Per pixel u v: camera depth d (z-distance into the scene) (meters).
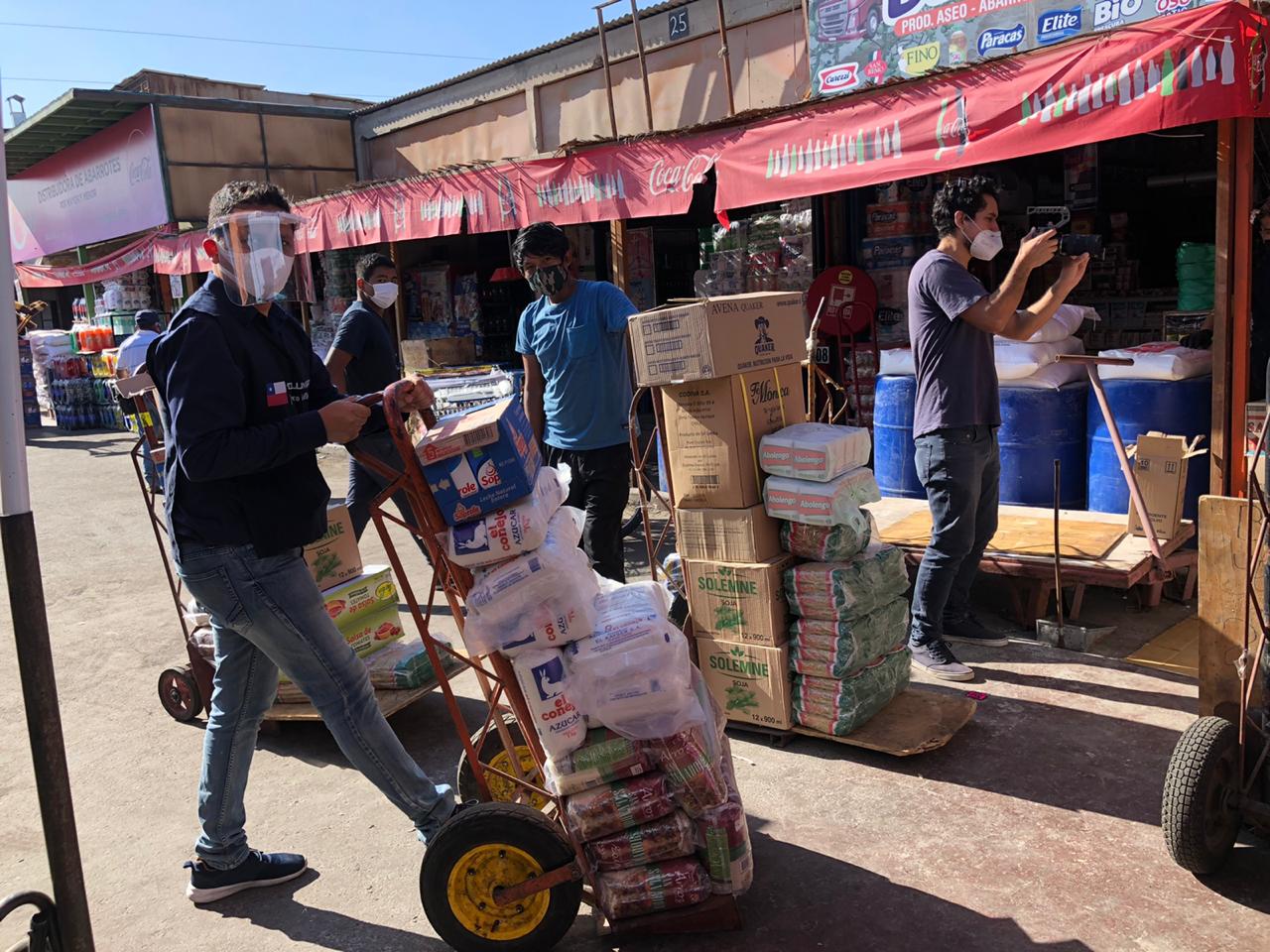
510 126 11.26
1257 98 4.12
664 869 2.57
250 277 2.55
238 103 14.01
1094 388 4.50
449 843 2.49
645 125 9.45
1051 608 4.84
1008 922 2.59
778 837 3.06
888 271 7.02
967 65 4.87
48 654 1.91
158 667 4.98
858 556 3.56
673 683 2.54
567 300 4.29
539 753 2.69
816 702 3.53
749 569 3.53
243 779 2.95
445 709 4.25
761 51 8.28
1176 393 4.98
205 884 2.93
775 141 5.82
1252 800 2.67
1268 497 2.70
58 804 1.95
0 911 1.89
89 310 18.70
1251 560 2.54
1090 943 2.48
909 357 5.83
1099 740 3.52
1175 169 8.65
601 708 2.51
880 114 5.29
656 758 2.55
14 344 1.83
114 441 13.92
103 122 14.82
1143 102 4.29
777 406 3.65
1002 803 3.16
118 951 2.73
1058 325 5.29
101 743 4.09
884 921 2.63
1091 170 7.69
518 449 2.48
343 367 5.21
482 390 7.84
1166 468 4.62
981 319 3.73
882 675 3.62
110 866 3.17
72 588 6.52
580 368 4.27
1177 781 2.55
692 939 2.62
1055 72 4.57
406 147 13.36
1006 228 7.88
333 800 3.52
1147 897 2.65
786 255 7.14
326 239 9.94
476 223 8.12
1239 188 4.44
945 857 2.90
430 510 2.51
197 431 2.46
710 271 7.52
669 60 9.09
